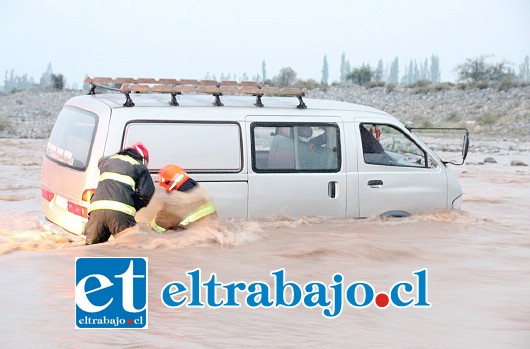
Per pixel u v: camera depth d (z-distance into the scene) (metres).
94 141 8.97
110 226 8.54
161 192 9.05
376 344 5.48
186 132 9.30
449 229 9.98
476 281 7.55
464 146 10.38
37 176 17.86
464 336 5.75
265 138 9.68
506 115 48.94
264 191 9.61
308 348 5.32
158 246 8.38
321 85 67.19
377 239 9.17
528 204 13.95
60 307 5.99
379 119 10.30
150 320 5.85
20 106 56.34
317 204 9.89
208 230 8.91
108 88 9.98
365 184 10.12
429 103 56.22
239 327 5.77
